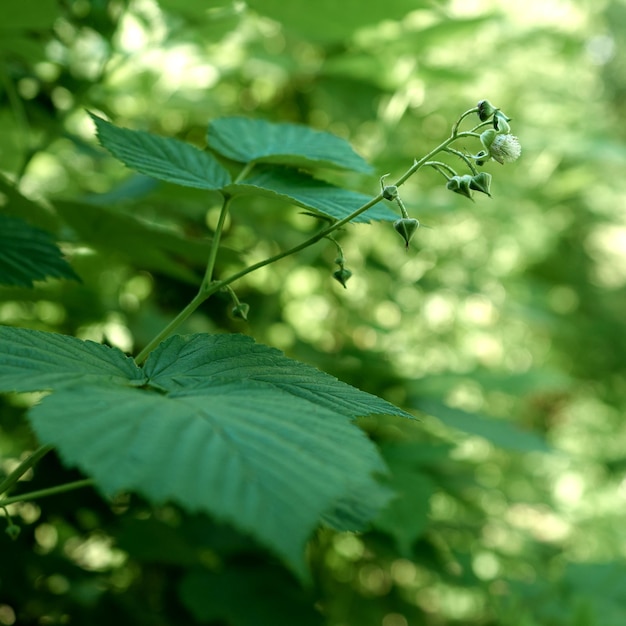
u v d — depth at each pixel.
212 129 0.75
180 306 1.20
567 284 2.16
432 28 1.11
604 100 2.39
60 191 1.16
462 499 1.23
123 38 1.15
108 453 0.56
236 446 0.58
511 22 1.57
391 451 0.95
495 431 1.07
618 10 2.18
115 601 0.97
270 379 0.64
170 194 0.88
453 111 1.50
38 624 0.91
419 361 1.48
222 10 0.98
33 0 0.81
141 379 0.63
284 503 0.56
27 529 0.90
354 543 1.28
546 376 1.22
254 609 0.91
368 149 1.33
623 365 2.18
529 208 1.71
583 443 2.21
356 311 1.32
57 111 0.98
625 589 1.17
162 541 0.94
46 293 0.89
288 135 0.76
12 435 1.04
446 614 1.54
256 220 1.15
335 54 1.31
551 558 1.44
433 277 1.42
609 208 2.23
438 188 1.39
